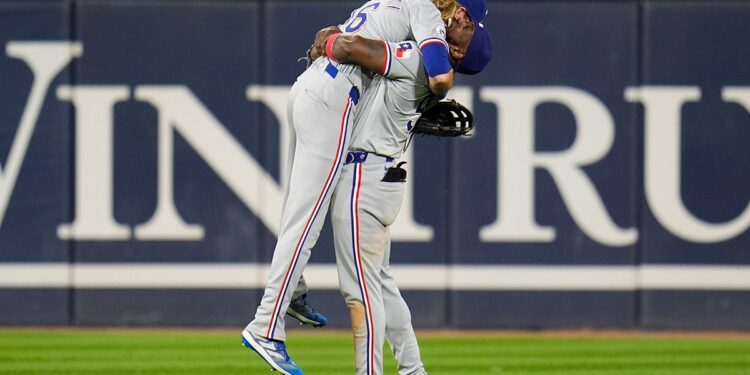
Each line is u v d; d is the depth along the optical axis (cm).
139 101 3033
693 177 3066
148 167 3044
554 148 3053
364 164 1769
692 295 3088
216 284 3072
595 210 3067
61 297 3064
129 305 3070
